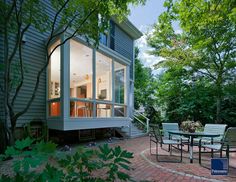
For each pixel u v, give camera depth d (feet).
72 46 24.75
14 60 22.44
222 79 38.88
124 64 33.30
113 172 3.97
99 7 18.66
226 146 14.89
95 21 19.86
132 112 45.14
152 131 19.47
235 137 14.51
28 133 20.35
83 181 3.88
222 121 42.88
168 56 40.52
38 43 25.34
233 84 37.96
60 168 3.57
